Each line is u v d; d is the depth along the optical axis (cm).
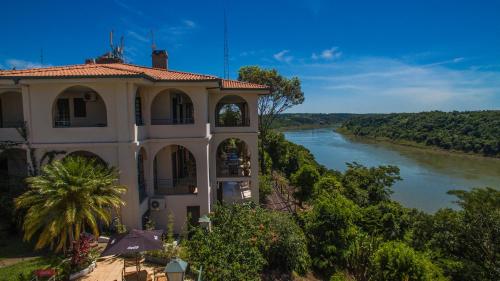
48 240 1340
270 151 5056
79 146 1738
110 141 1752
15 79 1634
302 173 3114
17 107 2030
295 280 1772
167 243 1602
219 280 1334
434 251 2348
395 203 3131
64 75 1656
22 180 1689
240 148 3603
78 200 1344
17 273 1269
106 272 1384
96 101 2022
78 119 2027
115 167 1628
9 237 1617
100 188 1445
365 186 3481
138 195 1780
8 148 1781
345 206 2369
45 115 1733
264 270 1750
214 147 2405
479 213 2217
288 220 1920
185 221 1917
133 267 1430
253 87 2369
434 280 1650
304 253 1966
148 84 1862
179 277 1179
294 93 4225
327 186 3116
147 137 1981
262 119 4325
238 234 1616
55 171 1355
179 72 2281
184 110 2594
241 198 2617
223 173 2489
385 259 1712
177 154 2408
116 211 1711
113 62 2634
